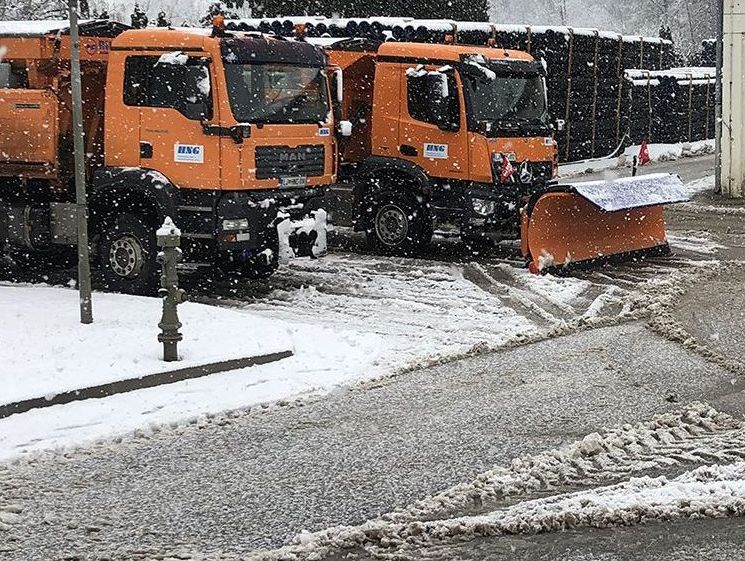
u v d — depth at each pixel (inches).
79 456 271.1
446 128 564.1
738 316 442.0
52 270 547.5
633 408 310.5
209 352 357.7
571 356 376.8
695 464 261.7
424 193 576.7
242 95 467.2
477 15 1300.4
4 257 533.6
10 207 514.6
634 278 527.5
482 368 361.1
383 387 337.1
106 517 229.6
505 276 530.3
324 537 217.0
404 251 593.9
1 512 232.1
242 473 257.8
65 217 501.0
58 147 502.0
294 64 490.0
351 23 674.8
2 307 420.2
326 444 279.9
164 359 345.4
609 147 1264.8
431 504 235.6
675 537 217.9
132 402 313.7
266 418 304.8
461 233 573.6
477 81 562.3
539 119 585.3
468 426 294.4
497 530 221.5
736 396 323.9
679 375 348.8
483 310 457.1
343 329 420.8
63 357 345.1
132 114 478.9
